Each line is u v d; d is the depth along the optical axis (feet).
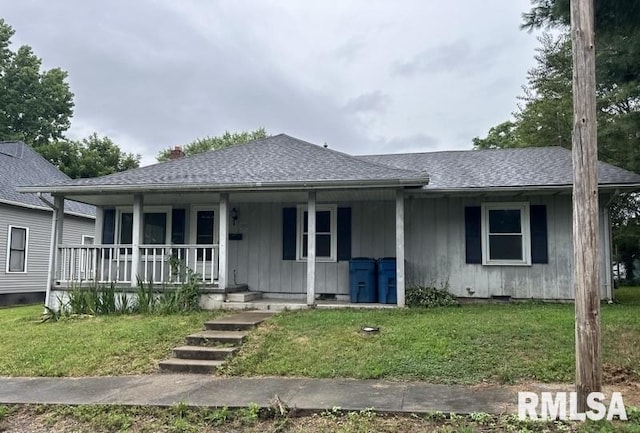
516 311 31.96
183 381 21.11
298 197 40.01
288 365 22.18
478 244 39.73
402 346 23.50
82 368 23.32
